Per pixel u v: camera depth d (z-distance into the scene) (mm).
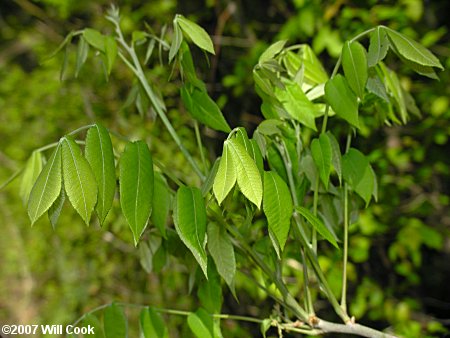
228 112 1579
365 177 630
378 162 1362
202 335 623
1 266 1604
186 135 1410
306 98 618
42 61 698
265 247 677
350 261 1439
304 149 653
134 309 1494
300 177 654
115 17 695
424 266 1621
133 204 468
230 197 535
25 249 1598
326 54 1529
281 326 630
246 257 695
